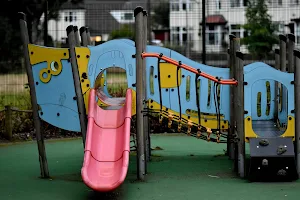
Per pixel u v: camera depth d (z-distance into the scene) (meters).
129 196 6.82
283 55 9.40
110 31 25.23
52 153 10.43
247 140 7.78
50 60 7.91
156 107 8.52
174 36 26.56
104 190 6.31
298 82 7.62
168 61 7.67
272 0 20.52
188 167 8.86
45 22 13.21
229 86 8.59
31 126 12.36
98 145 7.38
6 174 8.40
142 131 7.71
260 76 7.72
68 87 7.91
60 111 7.95
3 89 14.64
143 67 8.33
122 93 13.01
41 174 8.10
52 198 6.84
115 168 6.97
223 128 8.62
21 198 6.86
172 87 8.43
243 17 21.58
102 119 7.88
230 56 8.79
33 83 7.93
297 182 7.50
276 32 20.61
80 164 9.23
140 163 7.72
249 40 18.86
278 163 7.38
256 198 6.60
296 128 7.68
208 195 6.81
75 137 12.29
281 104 8.94
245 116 7.74
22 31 7.87
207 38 23.59
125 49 7.91
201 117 8.70
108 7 24.95
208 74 8.31
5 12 22.42
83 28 10.44
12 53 16.14
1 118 11.95
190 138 12.32
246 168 8.38
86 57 7.89
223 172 8.38
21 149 10.83
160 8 37.84
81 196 6.92
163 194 6.90
